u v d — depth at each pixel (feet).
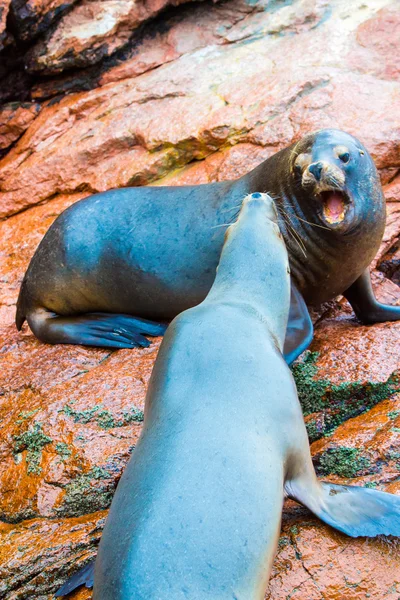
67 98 35.27
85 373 21.93
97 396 20.38
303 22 33.63
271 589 14.55
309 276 22.02
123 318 24.25
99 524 17.56
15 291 28.07
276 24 33.96
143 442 13.74
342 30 32.71
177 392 14.08
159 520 12.32
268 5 34.81
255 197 17.99
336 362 20.22
